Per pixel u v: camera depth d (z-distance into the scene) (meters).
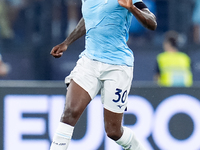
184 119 18.98
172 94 18.98
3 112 18.48
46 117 18.67
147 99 18.89
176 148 18.92
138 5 13.10
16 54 28.50
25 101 18.61
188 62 26.86
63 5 28.48
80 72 13.36
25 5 28.47
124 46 13.53
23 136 18.58
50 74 28.52
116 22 13.08
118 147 18.70
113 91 13.38
